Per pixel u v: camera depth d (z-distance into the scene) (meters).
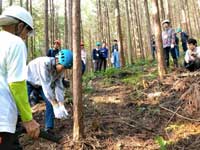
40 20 28.91
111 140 4.89
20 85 2.51
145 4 20.34
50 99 4.88
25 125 2.61
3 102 2.52
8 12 2.77
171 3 33.38
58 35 29.33
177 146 4.57
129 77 10.25
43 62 4.91
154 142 4.79
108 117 5.79
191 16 37.56
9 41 2.56
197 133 4.88
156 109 5.95
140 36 24.75
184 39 13.62
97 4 30.86
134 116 5.82
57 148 4.75
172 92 6.59
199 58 7.95
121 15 33.84
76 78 4.82
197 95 5.74
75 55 4.82
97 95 7.86
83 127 4.87
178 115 5.55
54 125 5.53
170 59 12.52
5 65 2.54
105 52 15.84
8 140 2.58
